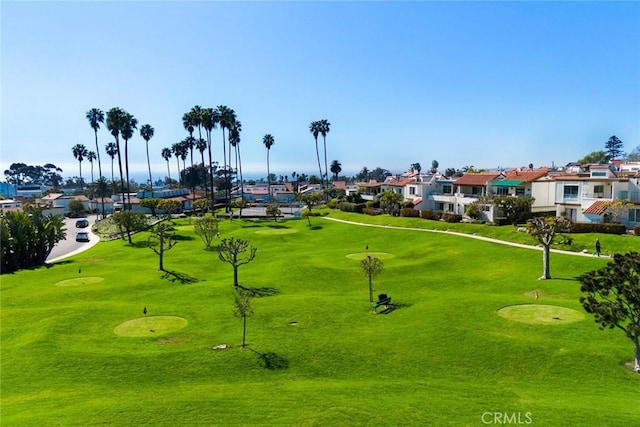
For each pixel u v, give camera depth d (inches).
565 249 2202.3
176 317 1440.7
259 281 1951.3
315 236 3336.6
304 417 785.6
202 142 5679.1
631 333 949.2
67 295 1758.1
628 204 2404.0
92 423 770.8
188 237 3297.2
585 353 1053.2
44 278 2076.8
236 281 1877.5
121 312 1488.7
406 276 1968.5
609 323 976.3
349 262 2277.3
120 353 1134.4
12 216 2486.5
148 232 3501.5
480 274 1925.4
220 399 865.5
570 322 1252.5
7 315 1477.6
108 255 2704.2
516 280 1777.8
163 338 1250.0
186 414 802.8
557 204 2773.1
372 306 1486.2
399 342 1178.0
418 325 1285.7
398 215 3816.4
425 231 3019.2
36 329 1318.9
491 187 3548.2
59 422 773.9
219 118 4916.3
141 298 1713.8
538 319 1288.1
